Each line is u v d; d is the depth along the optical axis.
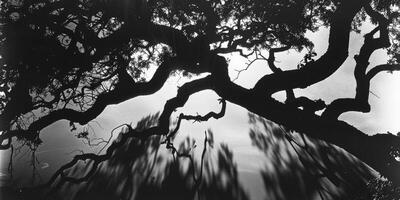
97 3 18.09
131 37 19.42
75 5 18.09
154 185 29.80
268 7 19.03
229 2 19.62
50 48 16.69
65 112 19.55
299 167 31.69
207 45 19.06
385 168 16.61
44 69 16.72
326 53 17.84
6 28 16.28
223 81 18.88
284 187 27.50
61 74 17.83
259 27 19.98
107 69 21.16
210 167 33.16
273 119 18.47
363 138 17.34
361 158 17.34
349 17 17.31
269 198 25.62
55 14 18.55
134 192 28.80
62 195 29.03
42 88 17.69
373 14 19.22
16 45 16.09
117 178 32.19
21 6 17.34
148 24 18.72
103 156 20.88
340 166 30.91
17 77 16.92
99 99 19.70
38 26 17.11
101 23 19.16
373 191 16.83
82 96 19.81
